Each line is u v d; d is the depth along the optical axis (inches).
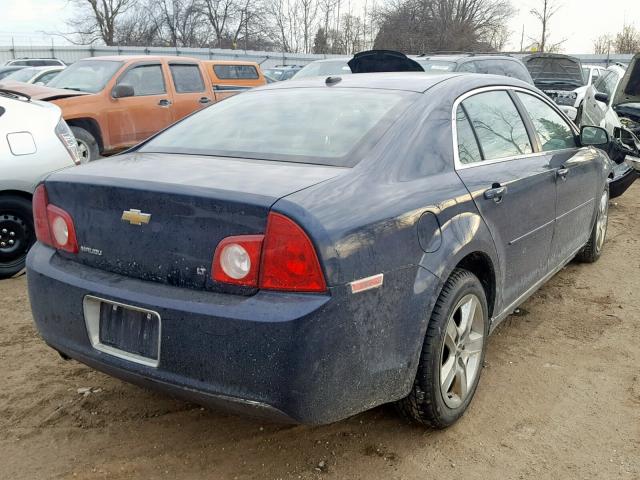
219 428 120.0
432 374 109.2
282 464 109.6
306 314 87.8
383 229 97.9
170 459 110.7
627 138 348.5
